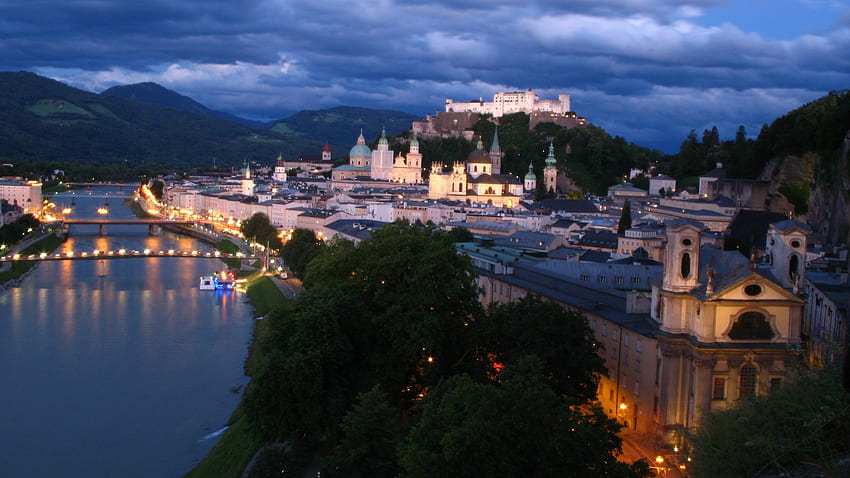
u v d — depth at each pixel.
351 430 120.81
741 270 127.88
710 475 89.06
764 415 88.06
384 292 160.25
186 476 152.25
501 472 96.62
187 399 195.25
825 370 92.12
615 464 99.56
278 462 134.25
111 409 187.62
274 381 136.62
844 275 157.00
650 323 147.25
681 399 131.25
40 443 167.38
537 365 121.75
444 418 104.81
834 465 75.50
